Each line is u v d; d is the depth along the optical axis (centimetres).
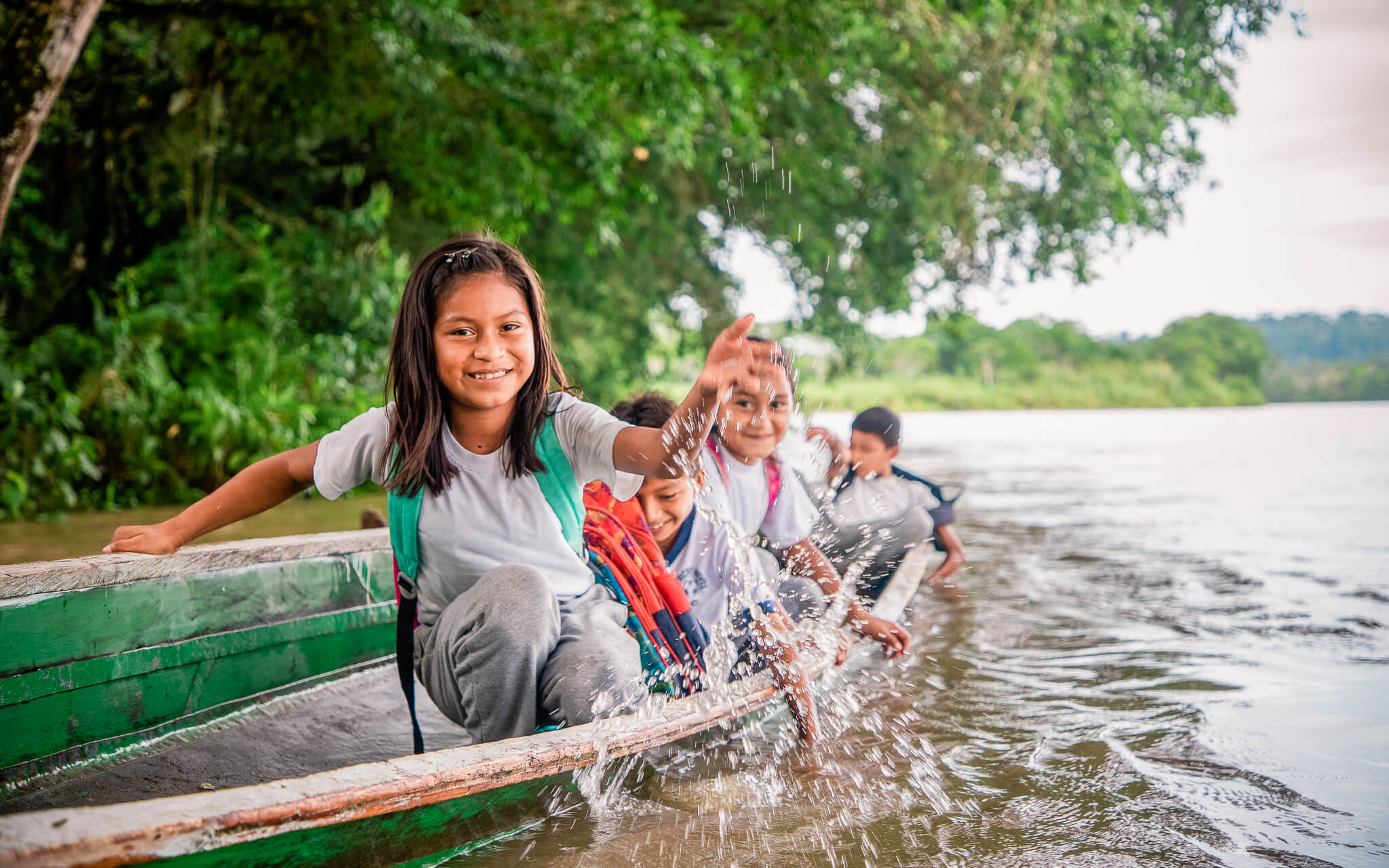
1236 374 5869
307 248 1155
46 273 1085
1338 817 214
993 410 5069
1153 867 191
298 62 1016
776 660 269
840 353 1727
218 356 983
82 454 808
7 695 230
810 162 1475
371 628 331
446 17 918
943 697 304
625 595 264
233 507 255
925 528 400
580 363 1691
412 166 1120
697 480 286
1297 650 357
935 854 198
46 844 135
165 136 1072
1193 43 1462
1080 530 695
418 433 233
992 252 1614
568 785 205
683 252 1673
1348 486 1013
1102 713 288
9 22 727
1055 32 1271
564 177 1068
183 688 270
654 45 982
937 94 1385
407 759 183
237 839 152
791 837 205
